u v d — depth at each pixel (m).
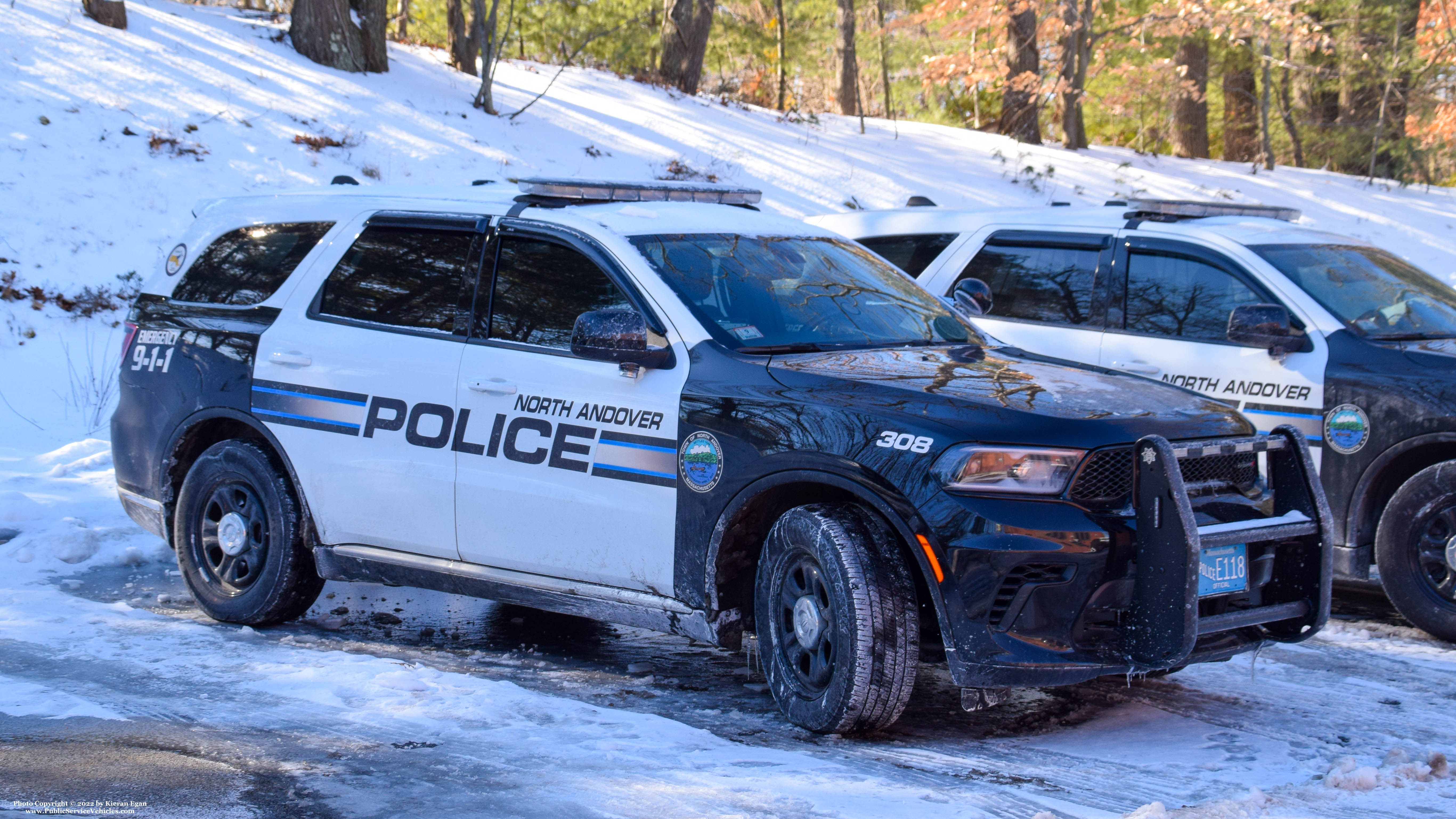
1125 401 4.31
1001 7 26.88
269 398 5.60
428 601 6.42
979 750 4.14
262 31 20.89
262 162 15.98
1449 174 30.67
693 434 4.49
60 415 10.33
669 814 3.38
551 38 30.17
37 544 6.82
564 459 4.81
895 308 5.27
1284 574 4.29
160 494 6.05
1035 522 3.88
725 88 35.81
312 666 4.92
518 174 17.88
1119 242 7.26
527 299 5.08
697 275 4.91
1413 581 5.79
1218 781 3.82
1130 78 29.95
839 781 3.70
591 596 4.83
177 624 5.65
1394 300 6.64
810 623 4.22
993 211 8.01
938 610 3.96
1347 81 28.61
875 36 33.22
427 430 5.15
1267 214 7.74
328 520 5.46
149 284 6.35
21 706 4.22
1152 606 3.89
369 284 5.53
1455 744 4.24
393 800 3.45
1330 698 4.82
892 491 4.02
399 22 32.81
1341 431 6.09
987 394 4.25
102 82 16.75
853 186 21.62
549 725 4.24
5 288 12.24
